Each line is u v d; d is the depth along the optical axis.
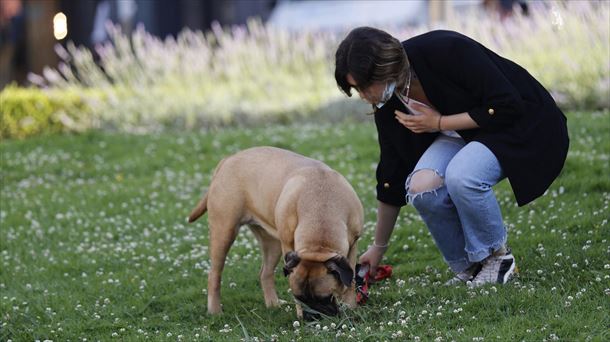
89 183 14.31
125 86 21.44
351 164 13.37
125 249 10.35
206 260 9.66
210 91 20.92
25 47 31.47
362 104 19.12
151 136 17.55
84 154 16.44
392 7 25.81
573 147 12.23
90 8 31.83
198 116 19.86
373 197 11.32
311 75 21.66
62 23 27.31
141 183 13.85
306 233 6.93
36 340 7.44
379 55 6.68
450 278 8.04
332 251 6.74
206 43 25.30
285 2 29.52
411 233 9.70
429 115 7.18
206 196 8.31
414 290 7.59
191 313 8.02
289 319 7.39
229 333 7.14
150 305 8.36
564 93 16.97
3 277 9.70
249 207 7.82
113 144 16.95
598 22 17.30
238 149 15.65
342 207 7.12
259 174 7.73
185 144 16.41
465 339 6.15
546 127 7.14
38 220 12.07
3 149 17.00
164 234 10.92
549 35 18.31
